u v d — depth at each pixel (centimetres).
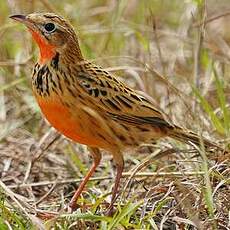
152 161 1277
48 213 1219
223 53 1628
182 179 1270
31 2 1638
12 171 1430
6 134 1504
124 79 1602
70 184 1354
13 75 1603
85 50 1606
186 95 1443
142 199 1216
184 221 1141
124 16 1816
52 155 1459
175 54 1672
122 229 1154
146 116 1263
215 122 1372
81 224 1169
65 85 1211
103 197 1238
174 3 1858
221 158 1273
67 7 1775
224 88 1522
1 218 1149
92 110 1204
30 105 1553
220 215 1187
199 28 1517
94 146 1262
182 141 1297
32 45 1576
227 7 1809
